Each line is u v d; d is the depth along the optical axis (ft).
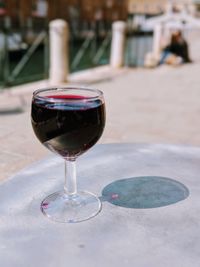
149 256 0.75
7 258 0.74
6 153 3.05
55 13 41.65
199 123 4.40
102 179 1.10
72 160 0.97
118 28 9.49
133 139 3.69
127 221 0.88
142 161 1.24
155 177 1.12
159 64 10.23
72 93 0.97
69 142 0.85
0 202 0.96
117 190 1.03
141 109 4.98
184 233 0.84
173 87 6.70
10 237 0.81
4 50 7.58
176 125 4.28
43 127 0.85
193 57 11.83
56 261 0.73
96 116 0.85
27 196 1.00
